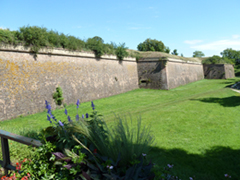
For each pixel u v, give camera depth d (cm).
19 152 427
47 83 1502
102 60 2164
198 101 1495
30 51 1384
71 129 222
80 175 180
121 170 188
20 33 1297
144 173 188
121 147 207
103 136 223
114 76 2352
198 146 639
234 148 621
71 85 1722
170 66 2881
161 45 5428
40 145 207
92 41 2023
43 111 1433
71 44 1712
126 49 2756
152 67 2783
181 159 539
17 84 1288
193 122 925
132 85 2739
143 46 5369
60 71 1628
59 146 207
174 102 1555
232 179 439
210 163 519
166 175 268
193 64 3991
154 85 2758
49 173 191
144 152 222
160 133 770
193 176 440
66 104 1642
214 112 1126
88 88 1914
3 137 267
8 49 1239
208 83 3450
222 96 1734
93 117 255
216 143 665
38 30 1405
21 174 202
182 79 3325
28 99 1348
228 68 4706
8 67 1243
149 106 1467
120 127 230
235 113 1101
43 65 1484
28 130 757
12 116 1234
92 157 194
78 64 1828
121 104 1644
